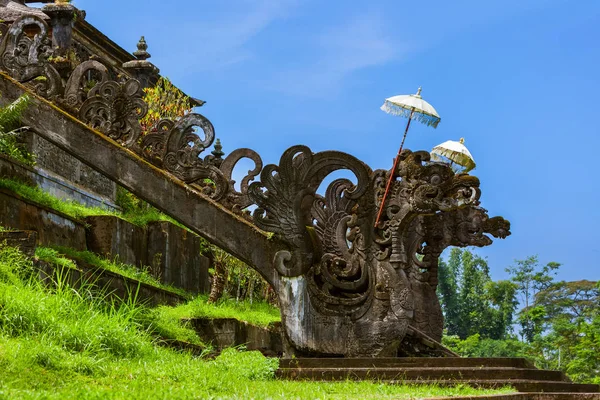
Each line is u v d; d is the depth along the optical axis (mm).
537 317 56594
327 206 15844
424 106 15906
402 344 15875
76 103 16703
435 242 17562
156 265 21203
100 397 8859
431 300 16719
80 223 18625
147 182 16219
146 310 15922
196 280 23266
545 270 61469
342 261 15609
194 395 9719
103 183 22125
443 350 15836
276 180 15812
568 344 48094
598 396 12102
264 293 26359
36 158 19188
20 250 14352
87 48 25359
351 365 14102
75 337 12016
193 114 16344
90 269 16109
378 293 15250
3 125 16812
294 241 15586
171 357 13383
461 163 18531
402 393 11234
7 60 16906
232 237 15867
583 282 60531
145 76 26281
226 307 20875
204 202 16062
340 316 15297
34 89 16781
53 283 14445
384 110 16094
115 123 16484
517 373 13141
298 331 15266
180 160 16281
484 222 17797
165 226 21688
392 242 15391
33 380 9797
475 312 56906
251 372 13031
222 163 16203
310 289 15430
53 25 22891
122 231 19766
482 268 58625
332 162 15836
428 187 15203
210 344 17594
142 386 10305
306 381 13086
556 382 12844
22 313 11789
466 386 12297
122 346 12695
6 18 23812
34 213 16766
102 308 14750
